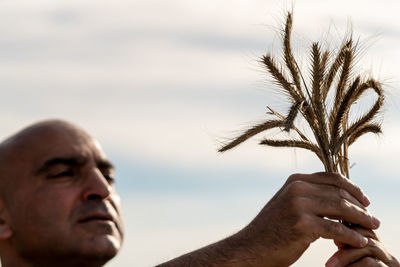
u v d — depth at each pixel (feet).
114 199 4.67
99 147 4.83
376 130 11.87
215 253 6.40
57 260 4.40
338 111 11.50
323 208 6.83
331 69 11.99
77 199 4.42
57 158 4.46
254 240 6.49
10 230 4.47
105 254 4.36
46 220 4.37
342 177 7.16
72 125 4.79
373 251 7.50
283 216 6.63
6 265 4.52
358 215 7.11
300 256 6.61
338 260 7.53
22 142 4.60
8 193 4.52
